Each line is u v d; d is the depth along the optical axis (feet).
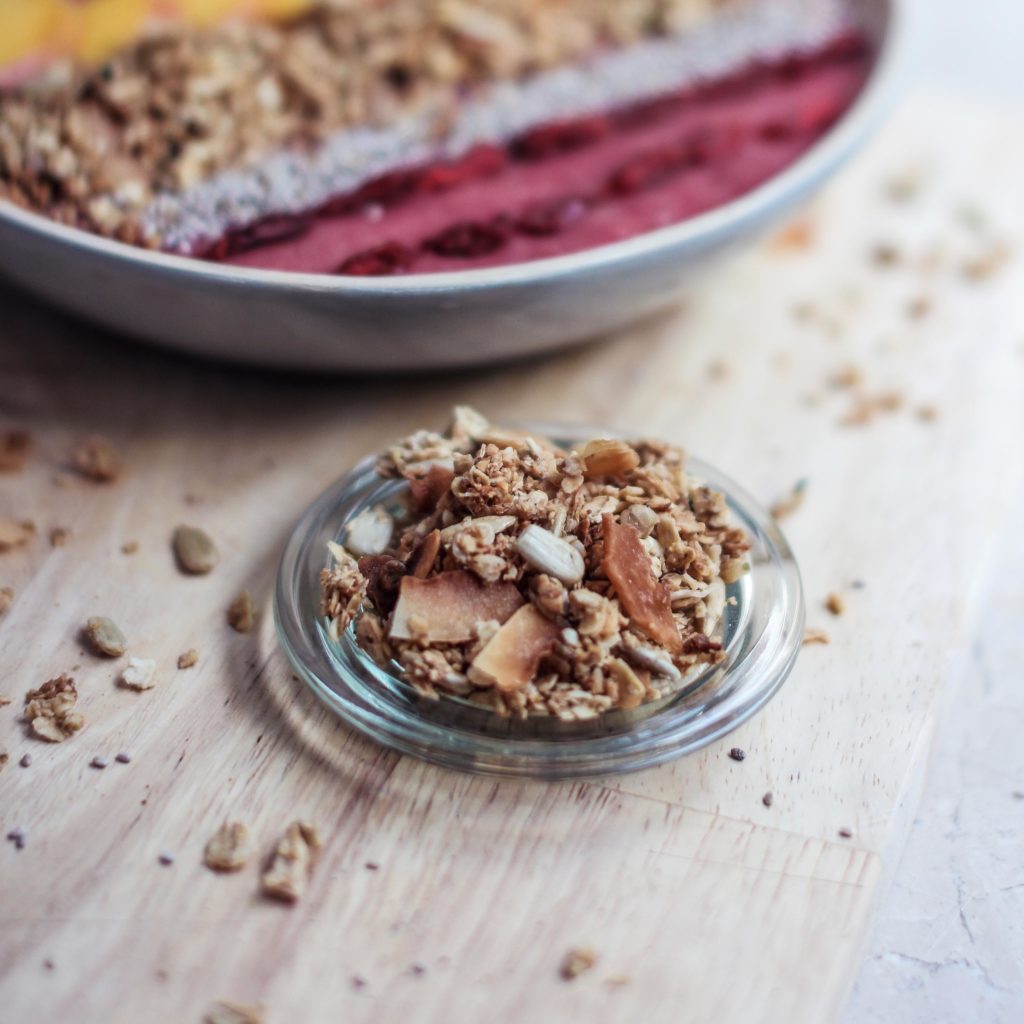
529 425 1.15
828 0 1.47
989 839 1.05
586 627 0.98
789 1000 0.92
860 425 1.25
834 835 0.98
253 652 1.06
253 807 0.98
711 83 1.38
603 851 0.97
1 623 1.07
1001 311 1.37
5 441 1.18
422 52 1.33
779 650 1.02
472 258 1.19
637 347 1.31
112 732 1.01
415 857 0.96
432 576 1.01
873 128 1.28
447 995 0.91
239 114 1.24
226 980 0.91
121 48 1.29
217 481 1.17
